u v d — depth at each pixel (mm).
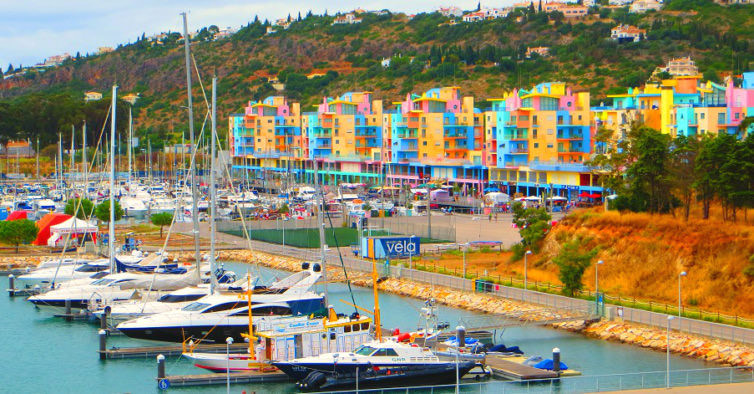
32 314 116312
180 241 179125
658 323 99688
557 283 125938
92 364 92125
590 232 133750
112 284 117938
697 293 111562
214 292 108500
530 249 141375
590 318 104875
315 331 86500
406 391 80062
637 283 119625
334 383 81375
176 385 83562
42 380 86562
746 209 123312
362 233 157875
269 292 106875
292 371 81625
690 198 128250
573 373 85188
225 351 94562
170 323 95875
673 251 120125
